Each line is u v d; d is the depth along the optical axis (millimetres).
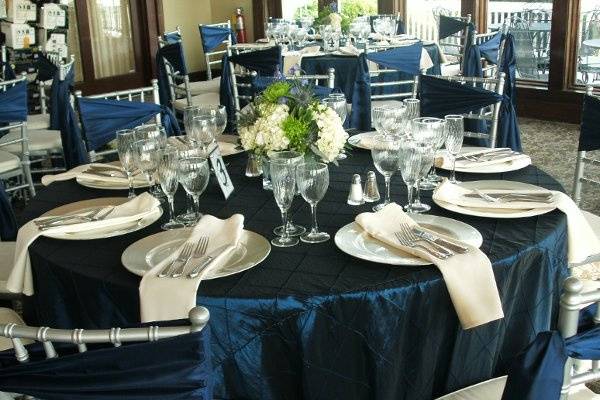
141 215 1918
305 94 2045
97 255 1747
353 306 1498
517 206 1855
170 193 1926
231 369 1557
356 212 1963
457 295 1517
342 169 2369
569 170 4949
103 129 3080
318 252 1695
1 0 6020
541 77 6652
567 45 6234
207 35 6312
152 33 8211
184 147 2080
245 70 5586
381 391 1565
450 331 1614
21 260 1819
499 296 1610
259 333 1517
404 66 4230
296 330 1503
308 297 1488
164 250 1720
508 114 4012
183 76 5012
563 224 1822
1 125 4336
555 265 1784
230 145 2646
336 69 5121
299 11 8219
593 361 1308
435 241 1658
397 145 1911
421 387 1620
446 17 5910
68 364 1203
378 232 1721
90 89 7855
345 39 5836
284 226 1794
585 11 6145
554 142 5719
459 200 1932
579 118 6289
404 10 7398
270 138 1972
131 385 1206
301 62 5168
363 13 7633
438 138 2080
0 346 1915
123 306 1609
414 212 1928
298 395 1582
